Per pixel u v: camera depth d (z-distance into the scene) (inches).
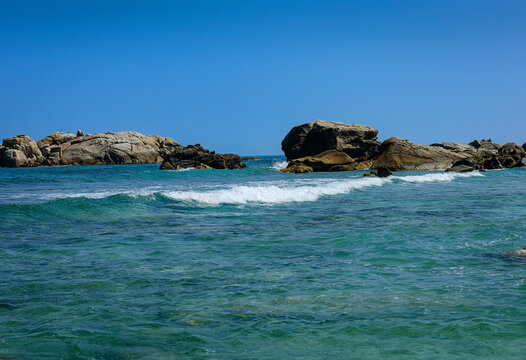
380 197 882.8
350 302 261.7
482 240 443.2
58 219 565.9
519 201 804.6
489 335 213.6
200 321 234.4
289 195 851.4
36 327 225.1
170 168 2327.8
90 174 2071.9
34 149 4040.4
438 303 257.9
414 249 403.5
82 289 288.2
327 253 394.0
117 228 521.0
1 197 903.1
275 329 223.5
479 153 2684.5
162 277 317.4
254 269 340.2
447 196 904.9
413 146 2203.5
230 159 2541.8
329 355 195.8
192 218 601.3
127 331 221.0
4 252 388.8
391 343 206.7
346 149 2354.8
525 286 288.8
